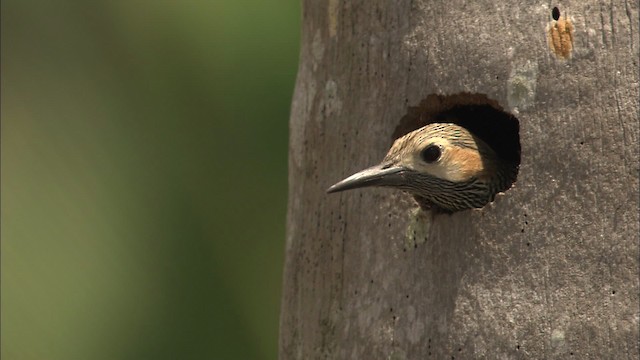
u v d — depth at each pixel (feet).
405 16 38.50
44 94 56.44
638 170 34.73
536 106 36.06
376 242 38.63
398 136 38.78
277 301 54.65
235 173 54.75
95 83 56.44
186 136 55.11
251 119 54.29
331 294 39.73
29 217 54.75
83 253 54.54
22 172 55.42
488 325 36.09
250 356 54.24
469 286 36.52
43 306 53.83
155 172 55.21
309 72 41.06
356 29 39.60
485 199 38.86
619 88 35.17
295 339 40.86
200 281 54.39
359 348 38.55
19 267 54.03
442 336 36.78
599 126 35.24
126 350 53.93
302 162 41.09
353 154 39.47
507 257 36.06
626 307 34.47
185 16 54.54
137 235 54.75
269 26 53.01
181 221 54.80
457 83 37.37
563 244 35.35
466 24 37.37
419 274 37.52
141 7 56.03
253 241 54.75
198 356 53.98
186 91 54.85
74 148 55.77
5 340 53.31
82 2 56.85
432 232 37.45
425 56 37.96
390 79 38.73
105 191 55.21
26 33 57.16
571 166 35.45
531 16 36.52
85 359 53.42
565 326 35.09
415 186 37.99
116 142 55.72
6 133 56.03
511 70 36.52
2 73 56.59
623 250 34.65
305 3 41.45
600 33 35.58
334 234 39.83
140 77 55.88
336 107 40.04
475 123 40.65
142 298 54.29
